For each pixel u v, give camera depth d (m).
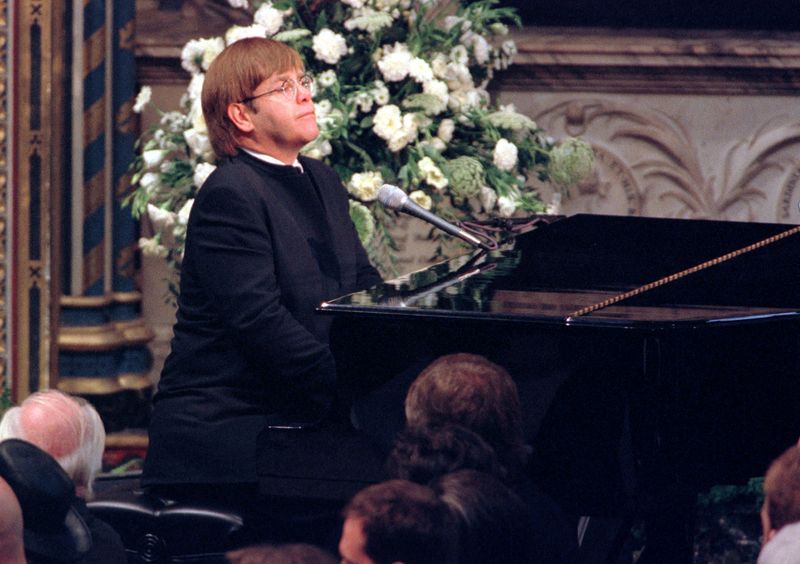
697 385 10.35
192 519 11.63
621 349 10.10
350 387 10.75
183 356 12.48
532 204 19.08
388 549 6.89
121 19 21.25
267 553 6.66
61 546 8.48
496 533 7.57
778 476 7.93
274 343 11.87
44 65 20.23
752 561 17.59
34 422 9.96
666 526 12.38
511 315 10.13
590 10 21.64
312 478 11.09
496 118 18.75
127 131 21.42
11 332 20.61
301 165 13.98
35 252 20.56
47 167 20.39
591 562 10.31
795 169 21.69
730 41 21.38
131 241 21.67
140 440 21.12
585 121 21.89
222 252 12.20
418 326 10.45
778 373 10.70
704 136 21.78
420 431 8.68
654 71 21.58
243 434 12.11
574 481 10.19
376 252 18.67
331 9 18.77
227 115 13.20
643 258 13.23
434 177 17.73
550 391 10.17
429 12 20.59
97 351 21.17
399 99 18.44
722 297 11.28
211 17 21.69
